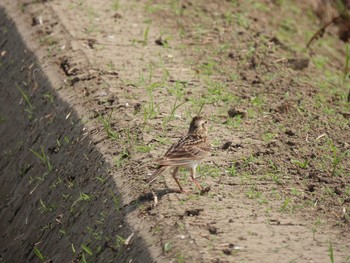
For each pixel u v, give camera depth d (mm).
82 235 14586
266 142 16297
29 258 15828
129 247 13125
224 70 20141
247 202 13938
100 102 17875
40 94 19594
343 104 18781
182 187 14352
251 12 24516
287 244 12648
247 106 18047
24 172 18281
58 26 22188
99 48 20750
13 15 23641
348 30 22016
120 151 15789
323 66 21781
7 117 20562
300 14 25609
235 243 12578
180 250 12430
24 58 21375
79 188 15805
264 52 21375
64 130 17719
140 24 22578
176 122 16891
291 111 17844
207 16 23531
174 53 20812
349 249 12594
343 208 13875
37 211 16719
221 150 15867
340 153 16031
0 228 17875
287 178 14930
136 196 14188
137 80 18938
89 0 23984
